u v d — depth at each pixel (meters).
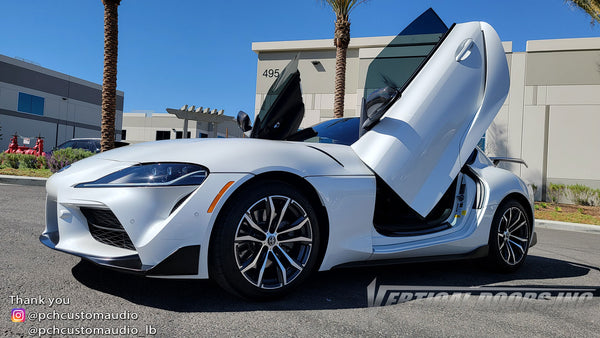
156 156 2.20
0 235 3.30
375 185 2.55
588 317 2.24
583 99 12.51
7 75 29.27
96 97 36.91
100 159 2.39
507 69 3.16
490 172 3.33
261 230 2.15
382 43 14.39
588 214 9.76
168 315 1.92
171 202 2.01
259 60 15.83
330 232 2.34
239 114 3.38
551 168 12.77
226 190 2.05
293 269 2.27
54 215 2.44
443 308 2.28
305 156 2.40
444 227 2.95
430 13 3.04
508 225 3.27
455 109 2.90
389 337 1.82
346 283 2.64
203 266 2.02
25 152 15.10
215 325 1.84
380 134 2.67
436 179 2.80
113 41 10.15
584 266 3.72
